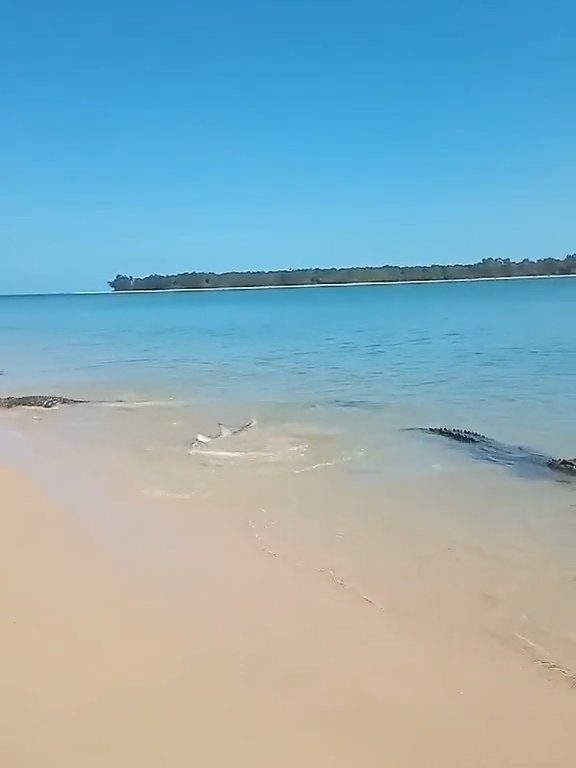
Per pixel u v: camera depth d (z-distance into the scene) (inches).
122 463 433.4
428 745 158.1
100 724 159.0
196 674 181.9
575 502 338.0
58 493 358.6
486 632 211.5
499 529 301.6
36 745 150.7
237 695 173.2
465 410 598.2
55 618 210.1
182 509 332.5
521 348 1059.9
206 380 864.3
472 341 1214.3
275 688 177.3
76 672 180.1
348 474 399.2
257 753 152.0
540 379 743.1
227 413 622.8
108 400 724.0
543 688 182.7
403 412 601.9
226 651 194.9
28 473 405.1
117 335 1835.6
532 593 237.6
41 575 243.9
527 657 197.8
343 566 261.1
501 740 161.2
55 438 526.6
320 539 290.5
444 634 209.8
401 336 1405.0
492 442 472.7
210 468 417.7
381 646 201.6
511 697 178.2
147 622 210.2
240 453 457.1
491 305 2571.4
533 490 360.2
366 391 727.7
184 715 163.8
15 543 276.2
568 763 153.7
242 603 227.0
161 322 2415.1
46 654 188.2
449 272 7244.1
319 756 152.3
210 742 154.8
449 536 293.7
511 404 615.8
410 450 458.0
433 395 682.8
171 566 257.8
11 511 321.1
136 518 316.8
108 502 343.0
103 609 217.9
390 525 308.7
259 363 1042.1
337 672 186.1
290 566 260.8
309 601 230.1
